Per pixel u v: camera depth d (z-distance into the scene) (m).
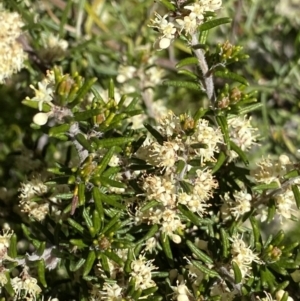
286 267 0.29
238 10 0.47
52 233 0.32
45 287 0.31
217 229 0.32
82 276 0.31
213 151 0.29
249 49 0.50
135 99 0.31
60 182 0.28
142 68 0.42
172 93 0.50
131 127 0.35
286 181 0.30
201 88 0.30
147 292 0.28
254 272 0.29
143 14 0.49
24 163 0.37
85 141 0.27
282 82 0.47
